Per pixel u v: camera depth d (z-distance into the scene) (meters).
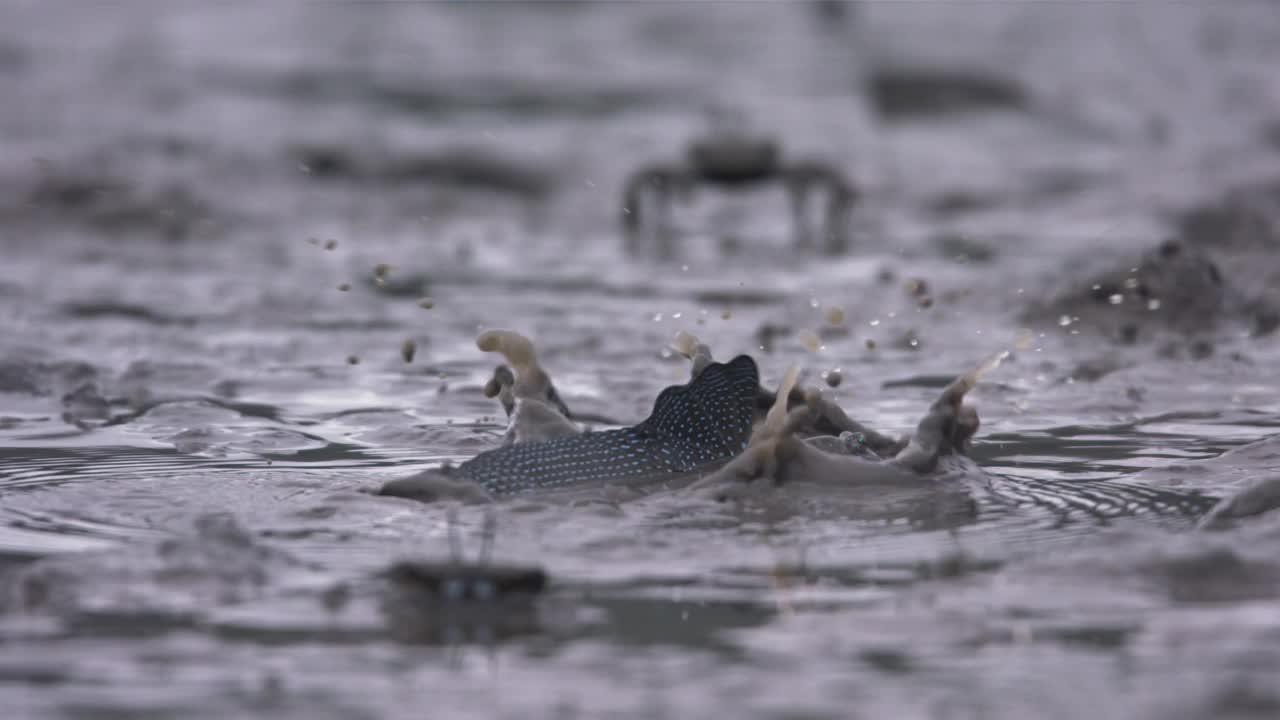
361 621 10.59
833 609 10.85
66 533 13.34
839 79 112.69
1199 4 131.62
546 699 8.95
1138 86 110.00
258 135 84.94
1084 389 22.69
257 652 9.90
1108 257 33.50
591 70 115.38
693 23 131.25
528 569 11.29
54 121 87.38
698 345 16.19
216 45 116.75
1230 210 48.81
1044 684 9.14
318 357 26.55
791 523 13.52
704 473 15.05
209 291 36.81
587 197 72.44
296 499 14.75
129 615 10.73
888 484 14.78
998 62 115.56
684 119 99.19
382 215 63.94
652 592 11.36
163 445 18.31
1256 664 9.42
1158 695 8.88
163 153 76.81
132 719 8.68
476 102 103.38
